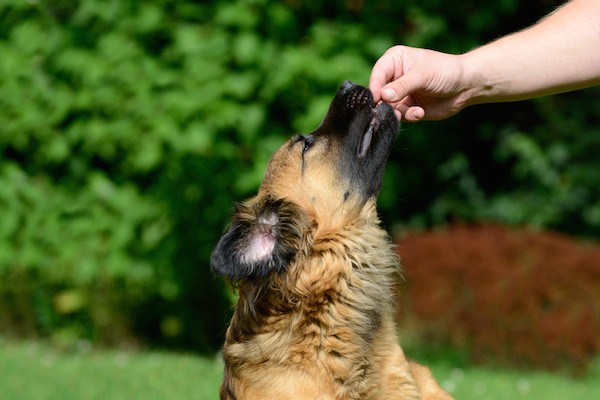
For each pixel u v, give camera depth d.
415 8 11.94
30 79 11.89
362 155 5.92
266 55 11.10
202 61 10.98
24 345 12.30
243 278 5.57
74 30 11.77
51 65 11.90
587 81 5.52
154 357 11.23
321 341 5.60
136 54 11.29
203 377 9.52
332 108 6.06
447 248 11.94
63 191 12.34
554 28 5.55
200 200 11.73
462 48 12.18
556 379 10.66
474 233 12.33
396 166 12.87
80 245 12.09
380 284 5.84
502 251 11.73
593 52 5.46
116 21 11.43
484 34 13.14
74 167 12.25
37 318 13.09
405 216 14.41
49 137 11.88
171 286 12.12
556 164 14.27
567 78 5.50
